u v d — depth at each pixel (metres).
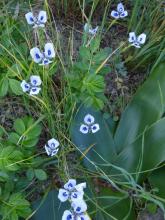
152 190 0.42
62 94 0.46
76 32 0.54
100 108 0.43
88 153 0.44
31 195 0.44
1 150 0.38
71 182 0.36
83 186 0.36
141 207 0.44
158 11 0.51
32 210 0.41
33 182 0.43
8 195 0.39
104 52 0.44
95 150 0.45
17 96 0.47
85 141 0.45
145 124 0.44
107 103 0.49
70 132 0.44
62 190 0.36
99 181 0.45
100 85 0.42
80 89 0.42
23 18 0.50
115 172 0.44
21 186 0.41
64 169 0.43
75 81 0.42
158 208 0.45
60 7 0.55
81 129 0.42
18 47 0.45
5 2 0.51
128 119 0.45
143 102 0.45
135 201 0.44
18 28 0.48
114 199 0.43
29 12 0.46
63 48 0.51
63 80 0.45
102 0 0.55
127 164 0.44
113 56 0.51
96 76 0.41
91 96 0.42
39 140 0.46
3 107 0.48
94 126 0.42
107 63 0.51
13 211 0.38
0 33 0.47
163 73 0.45
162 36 0.50
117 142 0.45
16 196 0.38
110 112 0.48
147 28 0.52
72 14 0.55
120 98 0.49
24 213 0.38
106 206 0.42
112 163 0.44
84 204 0.35
